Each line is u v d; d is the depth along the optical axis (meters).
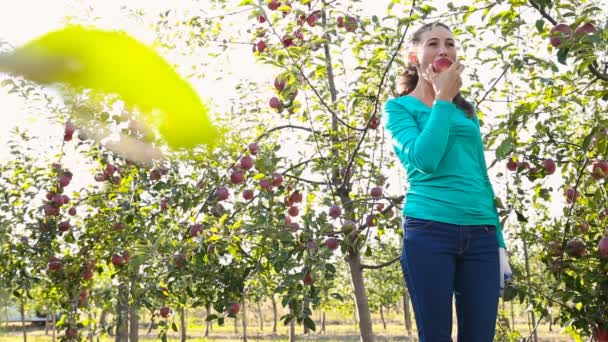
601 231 4.32
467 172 2.29
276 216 4.52
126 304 5.97
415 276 2.22
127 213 5.75
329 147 5.02
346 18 4.50
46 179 6.75
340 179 4.97
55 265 6.66
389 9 3.87
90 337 6.09
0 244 6.64
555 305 4.58
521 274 4.12
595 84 4.23
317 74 4.39
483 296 2.25
